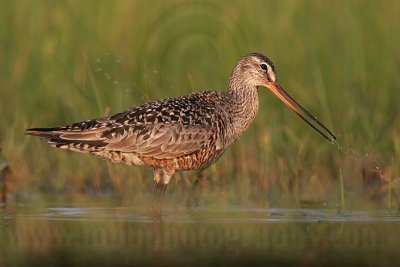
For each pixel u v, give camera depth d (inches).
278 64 743.1
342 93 705.6
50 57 751.1
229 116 585.3
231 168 644.7
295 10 783.7
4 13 809.5
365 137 657.0
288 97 598.5
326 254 445.1
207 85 722.8
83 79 716.0
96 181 635.5
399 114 668.1
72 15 811.4
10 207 571.8
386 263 427.5
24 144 656.4
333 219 533.3
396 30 746.2
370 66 721.6
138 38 791.7
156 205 565.9
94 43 782.5
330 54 739.4
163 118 557.0
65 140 546.9
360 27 734.5
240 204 589.0
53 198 609.0
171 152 559.5
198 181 626.5
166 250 451.2
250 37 775.7
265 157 632.4
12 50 781.9
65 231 495.2
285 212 559.2
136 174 629.0
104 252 446.0
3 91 742.5
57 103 720.3
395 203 586.6
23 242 467.2
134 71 737.6
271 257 437.7
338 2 776.9
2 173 632.4
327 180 630.5
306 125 680.4
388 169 609.3
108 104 683.4
